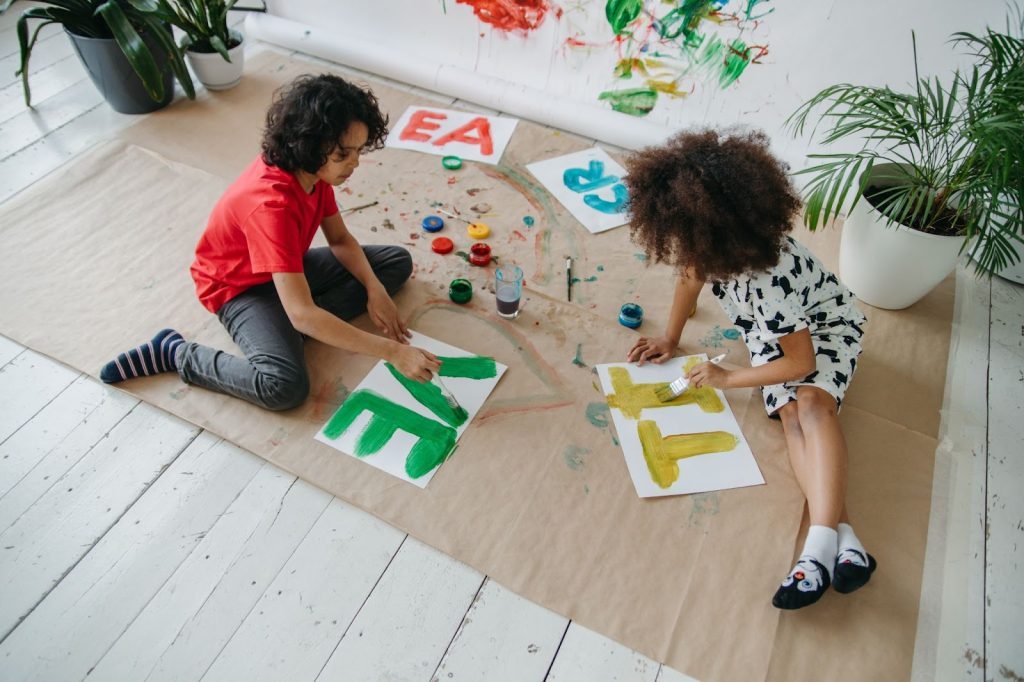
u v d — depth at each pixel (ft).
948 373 5.29
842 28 5.88
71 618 3.80
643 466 4.53
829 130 6.48
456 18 7.36
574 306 5.56
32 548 4.07
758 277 4.00
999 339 5.57
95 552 4.06
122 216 6.13
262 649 3.73
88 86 7.54
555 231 6.23
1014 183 4.53
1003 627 3.95
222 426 4.64
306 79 3.95
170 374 4.95
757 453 4.63
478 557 4.08
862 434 4.85
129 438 4.59
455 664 3.72
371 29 7.91
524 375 5.01
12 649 3.68
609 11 6.60
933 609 4.00
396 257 5.42
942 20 5.54
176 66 6.77
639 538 4.20
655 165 3.63
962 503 4.51
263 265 4.15
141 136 6.97
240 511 4.27
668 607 3.92
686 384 4.68
